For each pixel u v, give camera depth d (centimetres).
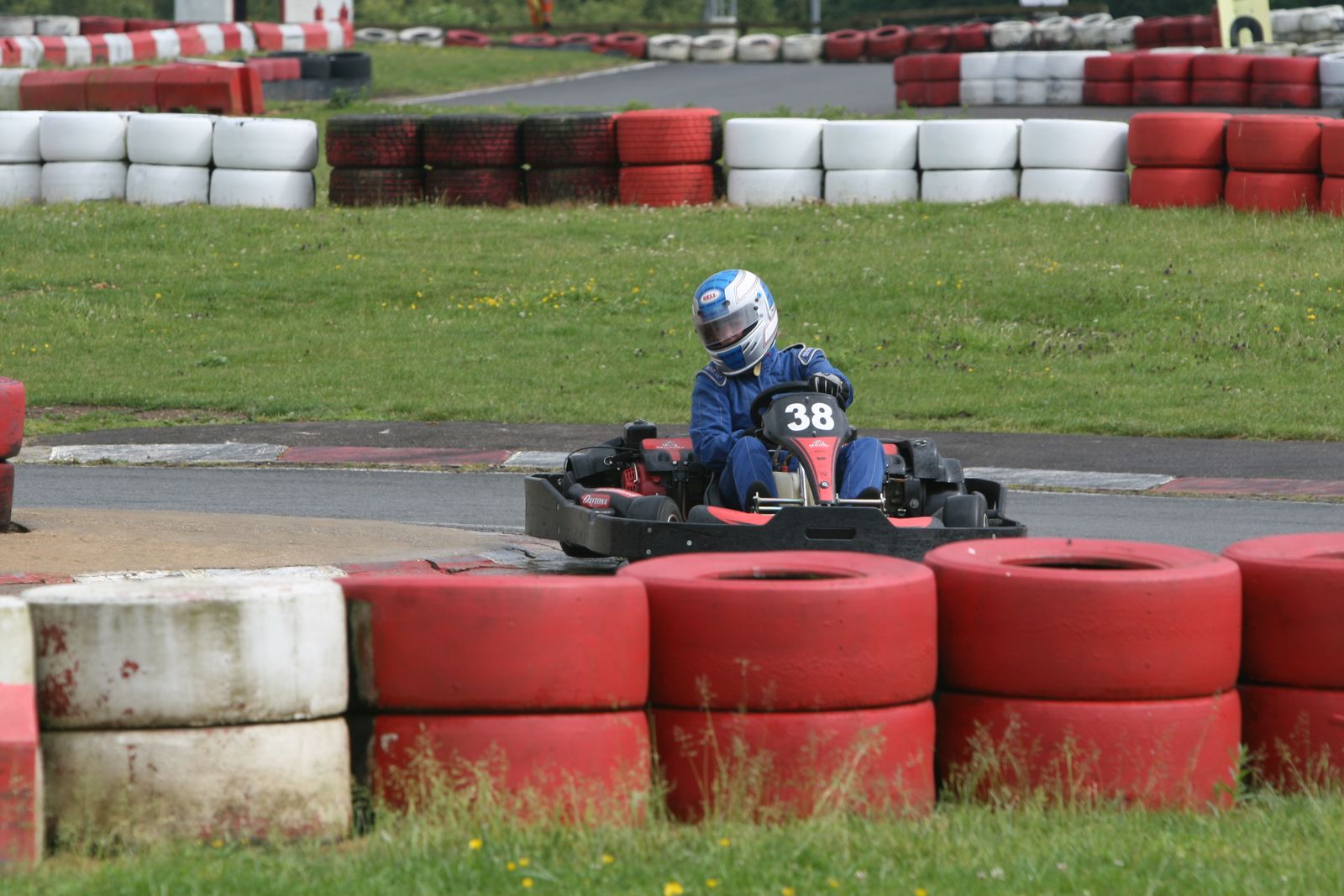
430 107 11119
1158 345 5644
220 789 1505
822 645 1570
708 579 1614
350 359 5762
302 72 12162
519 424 4875
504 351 5822
